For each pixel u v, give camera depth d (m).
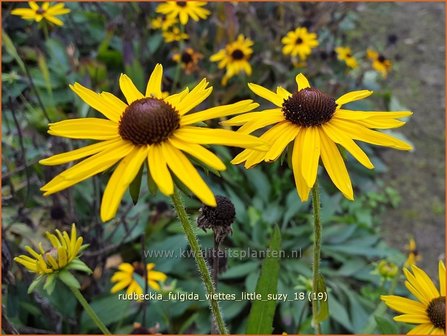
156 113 0.11
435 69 0.46
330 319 0.26
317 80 0.36
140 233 0.26
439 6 0.54
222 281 0.28
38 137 0.29
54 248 0.14
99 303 0.22
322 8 0.37
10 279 0.19
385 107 0.40
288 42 0.33
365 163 0.12
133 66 0.32
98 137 0.12
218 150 0.30
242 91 0.34
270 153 0.12
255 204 0.30
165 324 0.23
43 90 0.32
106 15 0.36
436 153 0.39
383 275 0.21
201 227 0.15
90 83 0.31
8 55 0.32
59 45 0.34
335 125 0.13
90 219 0.26
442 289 0.15
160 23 0.34
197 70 0.33
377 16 0.53
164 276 0.23
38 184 0.25
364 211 0.33
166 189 0.10
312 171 0.12
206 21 0.38
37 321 0.23
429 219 0.35
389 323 0.17
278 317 0.25
